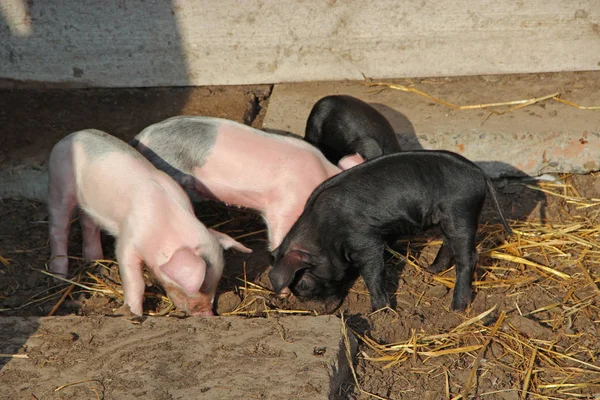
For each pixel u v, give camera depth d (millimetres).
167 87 4066
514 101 3896
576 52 4004
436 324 3377
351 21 3988
